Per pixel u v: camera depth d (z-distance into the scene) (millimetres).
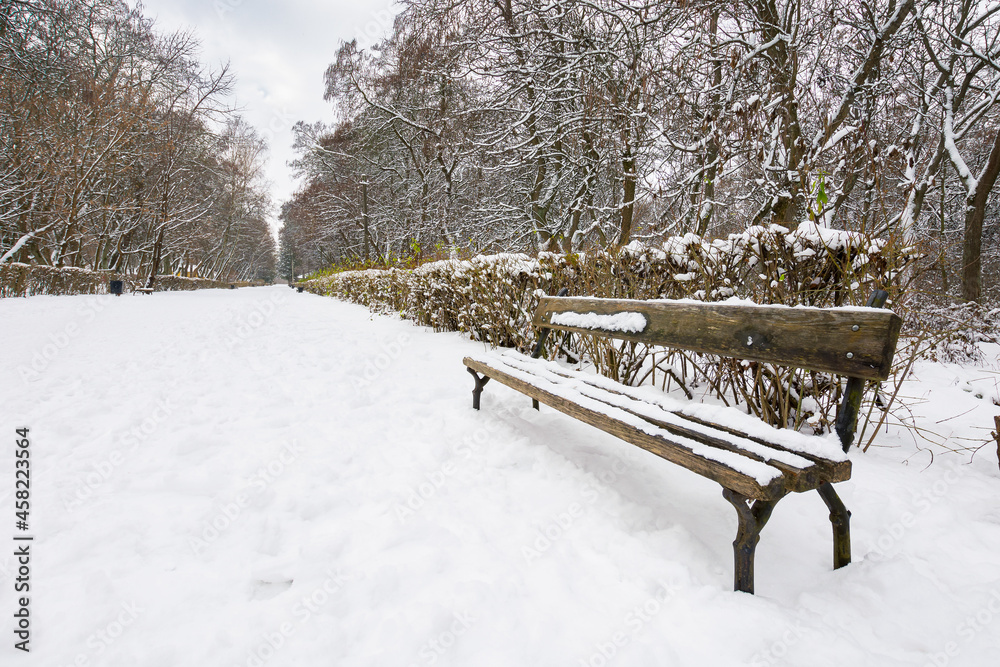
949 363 4379
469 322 5836
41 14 13797
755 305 1686
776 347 1571
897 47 6531
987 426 2502
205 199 26422
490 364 2922
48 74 14750
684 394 3072
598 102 7555
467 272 5258
